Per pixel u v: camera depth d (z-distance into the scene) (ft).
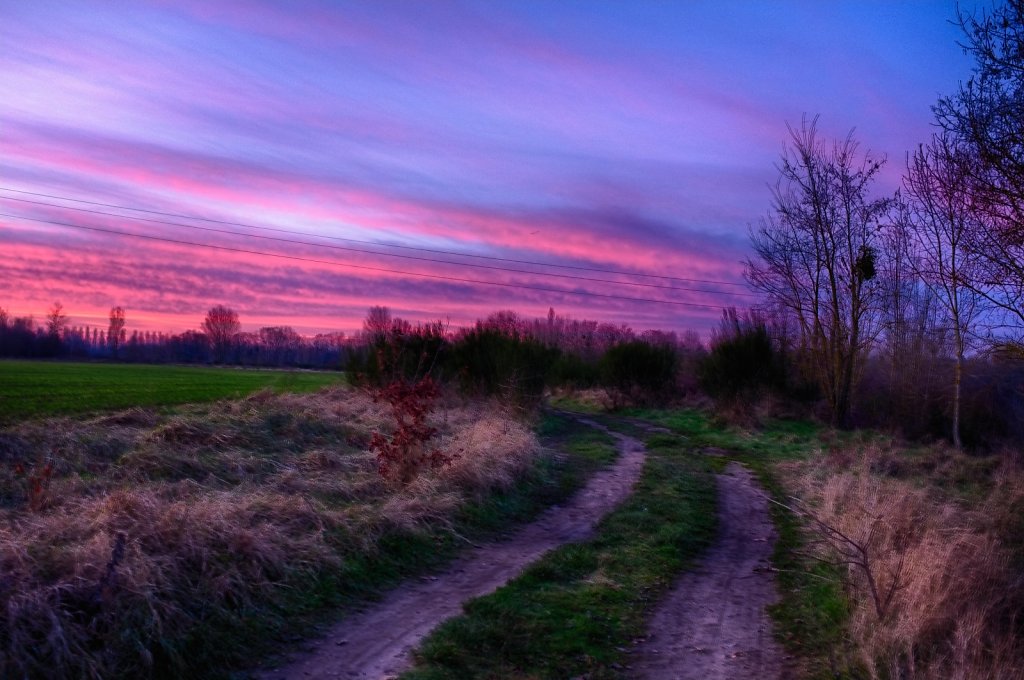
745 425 79.51
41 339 258.16
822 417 89.10
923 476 54.29
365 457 41.27
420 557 27.58
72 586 17.12
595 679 18.12
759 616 23.91
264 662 17.97
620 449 62.18
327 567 23.67
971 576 22.58
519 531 34.01
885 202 86.28
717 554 32.12
